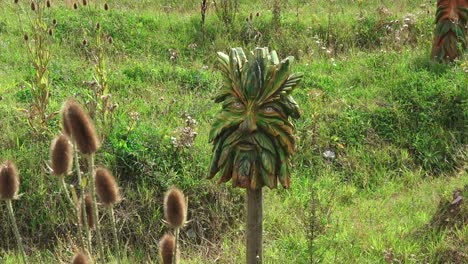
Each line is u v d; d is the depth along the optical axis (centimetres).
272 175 391
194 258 620
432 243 590
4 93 862
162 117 834
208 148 759
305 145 809
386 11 1211
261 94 382
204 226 673
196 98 903
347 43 1164
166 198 328
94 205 323
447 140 835
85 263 322
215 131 394
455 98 877
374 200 730
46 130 731
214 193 693
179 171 709
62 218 657
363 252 601
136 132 737
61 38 1100
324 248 598
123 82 941
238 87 385
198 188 693
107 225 651
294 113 392
